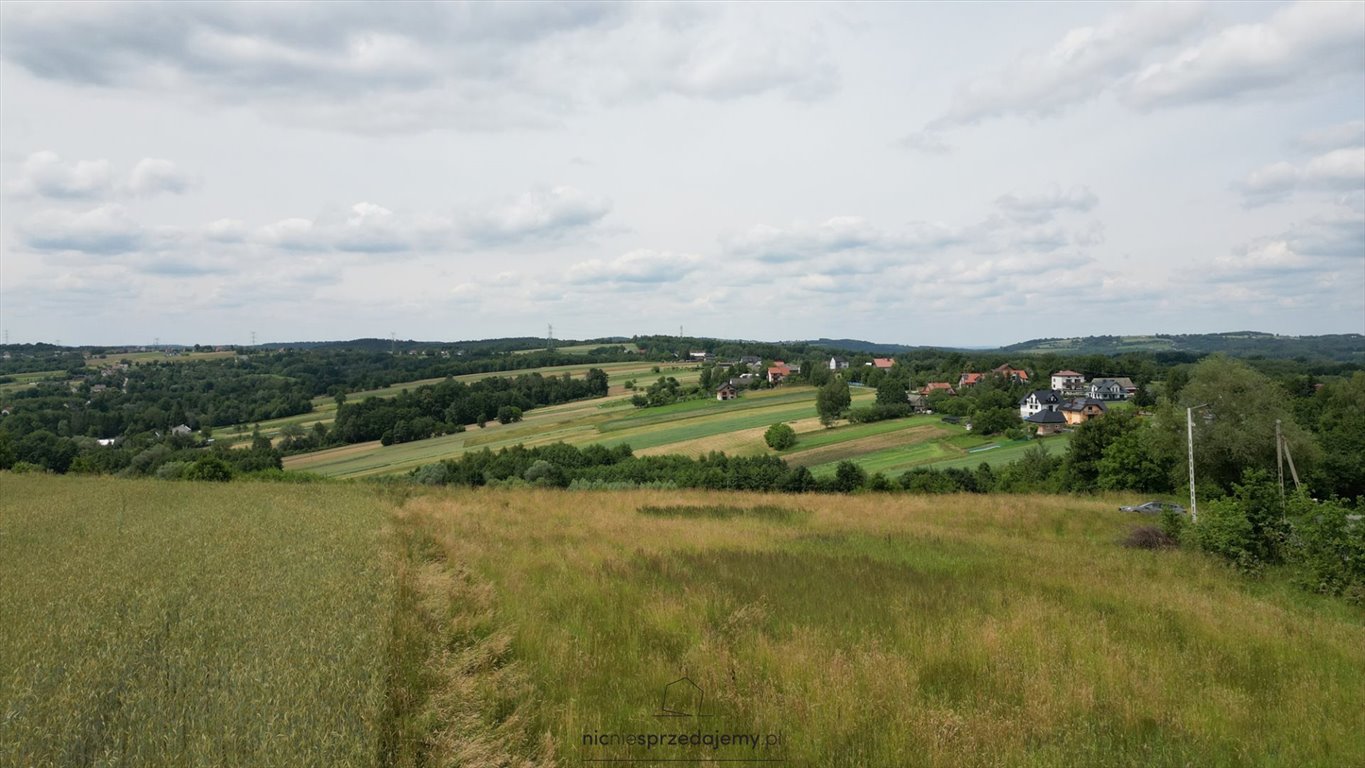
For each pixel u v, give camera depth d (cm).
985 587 1280
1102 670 859
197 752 486
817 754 616
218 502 2153
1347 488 4634
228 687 597
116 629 746
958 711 726
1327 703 816
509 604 1023
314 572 1046
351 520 1688
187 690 583
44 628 748
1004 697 774
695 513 2355
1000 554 1698
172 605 843
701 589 1171
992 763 623
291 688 585
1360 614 1346
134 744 505
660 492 3094
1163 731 714
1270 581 1586
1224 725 736
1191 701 793
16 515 1830
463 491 2894
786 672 804
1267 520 1731
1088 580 1404
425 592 1009
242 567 1090
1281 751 681
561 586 1166
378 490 2730
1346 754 686
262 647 688
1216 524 1809
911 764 611
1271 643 1036
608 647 882
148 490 2600
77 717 529
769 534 1866
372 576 1027
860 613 1069
